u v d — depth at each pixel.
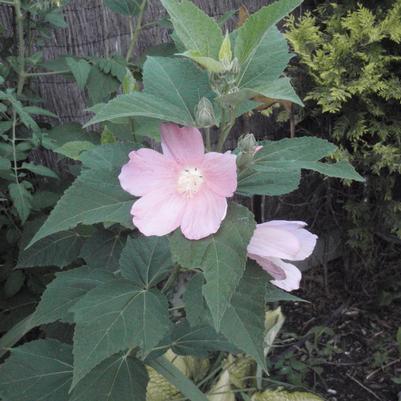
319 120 1.48
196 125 0.52
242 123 1.50
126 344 0.55
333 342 1.46
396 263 1.62
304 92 1.43
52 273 1.08
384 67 1.38
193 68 0.57
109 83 1.08
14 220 1.06
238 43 0.52
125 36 1.29
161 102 0.52
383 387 1.32
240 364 1.10
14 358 0.72
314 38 1.37
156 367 0.71
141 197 0.51
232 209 0.50
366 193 1.50
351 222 1.58
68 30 1.23
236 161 0.54
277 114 1.55
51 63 1.09
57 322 0.91
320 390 1.31
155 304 0.58
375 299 1.59
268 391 1.04
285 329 1.50
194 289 0.59
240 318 0.53
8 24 1.15
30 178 1.18
